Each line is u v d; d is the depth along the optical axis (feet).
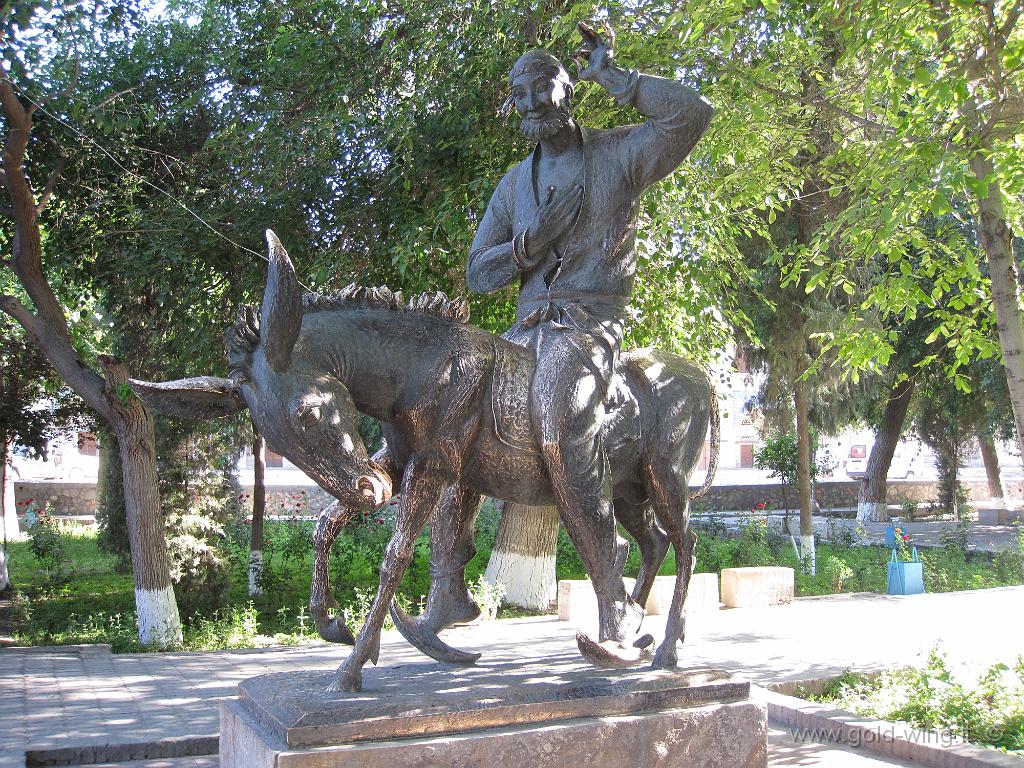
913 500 91.56
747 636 26.37
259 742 9.70
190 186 32.30
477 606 12.25
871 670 20.72
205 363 31.27
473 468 11.60
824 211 38.55
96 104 29.19
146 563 28.84
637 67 25.91
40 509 67.62
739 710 11.47
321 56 29.71
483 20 28.55
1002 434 71.36
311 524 48.26
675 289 31.24
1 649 26.86
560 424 11.37
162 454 33.99
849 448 120.78
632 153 12.17
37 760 14.93
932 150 17.79
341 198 30.66
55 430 44.50
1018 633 26.76
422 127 29.04
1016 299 19.19
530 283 12.59
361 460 10.18
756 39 26.48
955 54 19.06
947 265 23.50
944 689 17.54
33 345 37.68
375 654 10.64
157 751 15.52
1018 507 95.61
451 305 11.61
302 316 10.48
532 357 11.83
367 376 10.82
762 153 26.96
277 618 32.86
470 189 28.53
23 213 28.60
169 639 28.17
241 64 31.86
